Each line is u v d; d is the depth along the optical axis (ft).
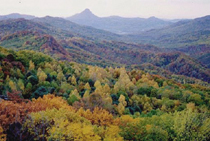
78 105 141.79
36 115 78.28
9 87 152.76
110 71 353.92
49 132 69.46
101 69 315.17
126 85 267.18
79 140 72.49
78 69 305.12
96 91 185.78
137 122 87.71
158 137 80.59
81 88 222.28
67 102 150.51
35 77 193.16
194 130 85.46
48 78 207.31
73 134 72.84
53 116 82.07
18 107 84.84
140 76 361.51
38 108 95.09
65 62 349.82
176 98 244.83
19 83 166.20
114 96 204.54
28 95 164.96
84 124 80.38
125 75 327.67
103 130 85.87
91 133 74.84
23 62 246.47
